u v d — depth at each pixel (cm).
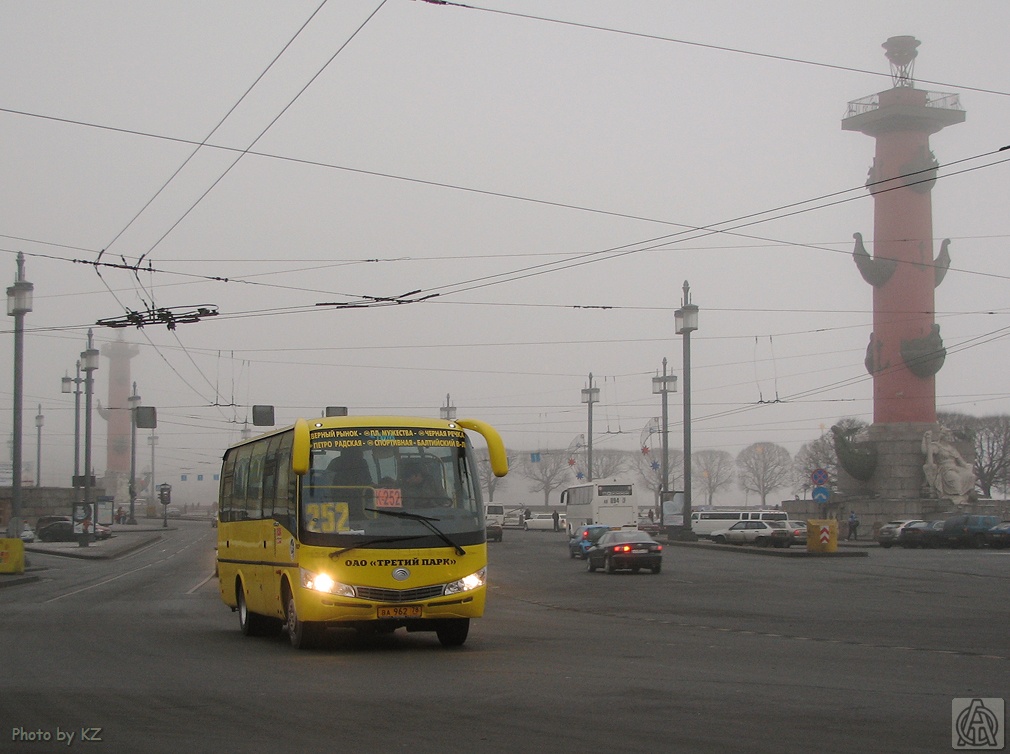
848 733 863
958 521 5662
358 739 850
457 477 1510
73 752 812
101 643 1667
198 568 4303
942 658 1400
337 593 1417
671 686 1127
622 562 3691
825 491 4716
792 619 2072
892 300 6781
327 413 1869
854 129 6938
